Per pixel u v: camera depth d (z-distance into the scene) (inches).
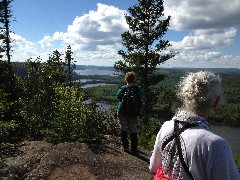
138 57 943.7
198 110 67.7
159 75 951.6
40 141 264.1
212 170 60.4
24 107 351.3
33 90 378.0
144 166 223.3
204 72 70.1
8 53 1274.6
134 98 251.0
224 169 59.6
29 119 332.8
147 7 951.6
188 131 65.7
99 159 223.6
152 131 374.6
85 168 207.5
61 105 302.4
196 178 62.9
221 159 60.1
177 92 71.8
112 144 266.8
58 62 412.2
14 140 282.7
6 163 206.4
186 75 71.9
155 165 74.8
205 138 62.5
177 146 65.7
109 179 197.8
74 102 301.7
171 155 67.6
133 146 251.8
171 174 67.1
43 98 344.8
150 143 302.8
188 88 68.4
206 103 66.9
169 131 69.9
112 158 229.3
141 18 960.9
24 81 389.4
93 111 306.7
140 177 203.0
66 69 424.2
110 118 334.3
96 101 316.8
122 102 251.4
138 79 952.3
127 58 967.6
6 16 1256.2
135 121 254.1
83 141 265.3
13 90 403.9
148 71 950.4
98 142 265.4
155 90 906.1
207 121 68.0
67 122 275.0
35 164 208.2
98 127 308.7
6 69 429.7
